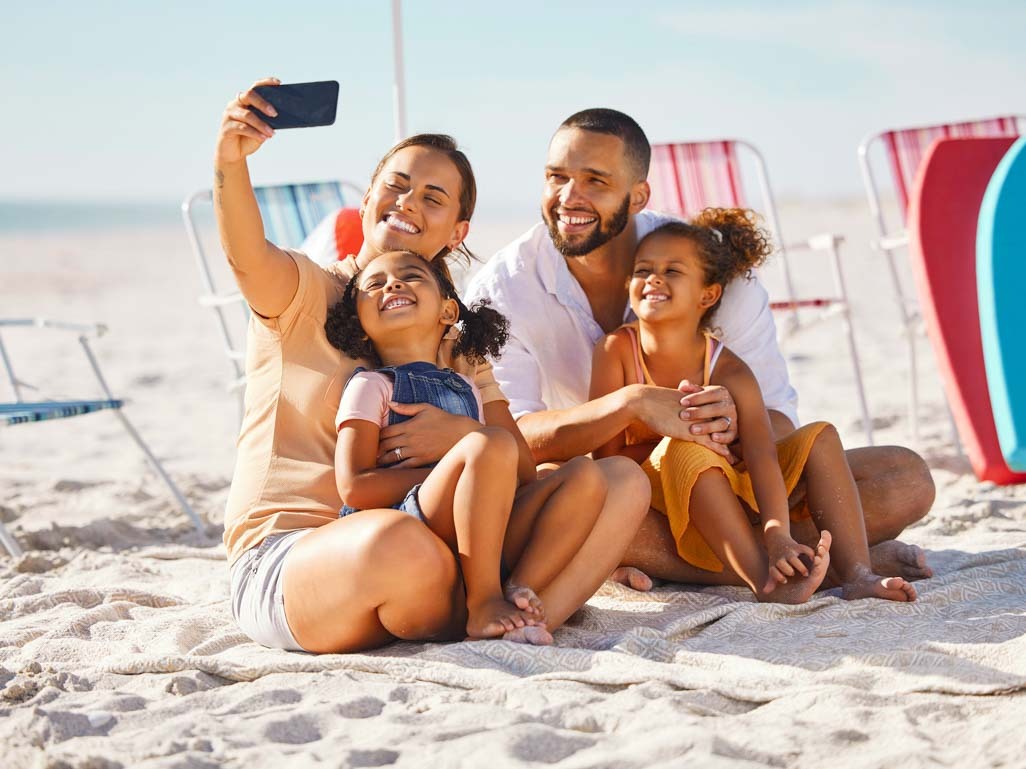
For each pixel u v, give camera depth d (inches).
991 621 89.4
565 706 72.9
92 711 75.5
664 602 103.6
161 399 321.1
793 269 602.2
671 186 214.8
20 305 598.9
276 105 85.6
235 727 71.6
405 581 82.0
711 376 109.6
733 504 100.7
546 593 91.0
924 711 71.5
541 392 123.1
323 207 202.7
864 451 112.0
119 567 127.9
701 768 61.8
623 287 123.0
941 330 157.6
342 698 76.4
